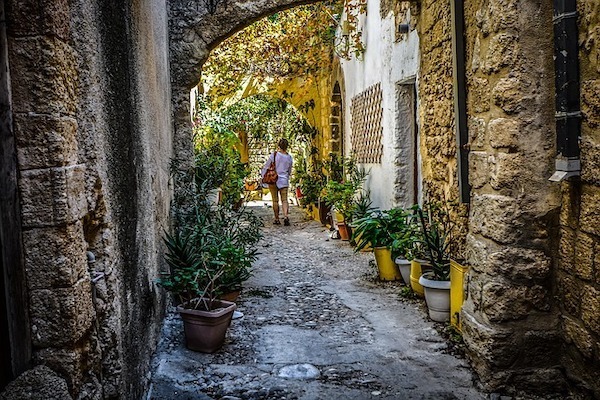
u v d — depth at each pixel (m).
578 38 3.22
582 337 3.36
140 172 3.85
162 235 5.01
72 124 2.38
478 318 3.94
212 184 6.71
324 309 5.64
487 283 3.78
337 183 9.98
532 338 3.69
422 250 5.84
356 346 4.52
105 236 2.74
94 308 2.59
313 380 3.89
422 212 5.86
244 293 6.37
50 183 2.26
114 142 3.07
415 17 6.45
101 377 2.62
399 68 7.37
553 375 3.68
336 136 12.13
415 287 5.80
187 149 6.64
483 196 3.92
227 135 12.24
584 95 3.19
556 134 3.47
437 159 5.72
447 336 4.70
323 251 9.07
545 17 3.57
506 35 3.60
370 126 9.11
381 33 8.30
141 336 3.61
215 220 6.15
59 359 2.29
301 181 13.39
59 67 2.27
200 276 4.61
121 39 3.36
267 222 12.91
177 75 6.65
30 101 2.24
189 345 4.43
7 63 2.21
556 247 3.68
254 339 4.73
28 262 2.27
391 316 5.30
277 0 6.70
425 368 4.07
